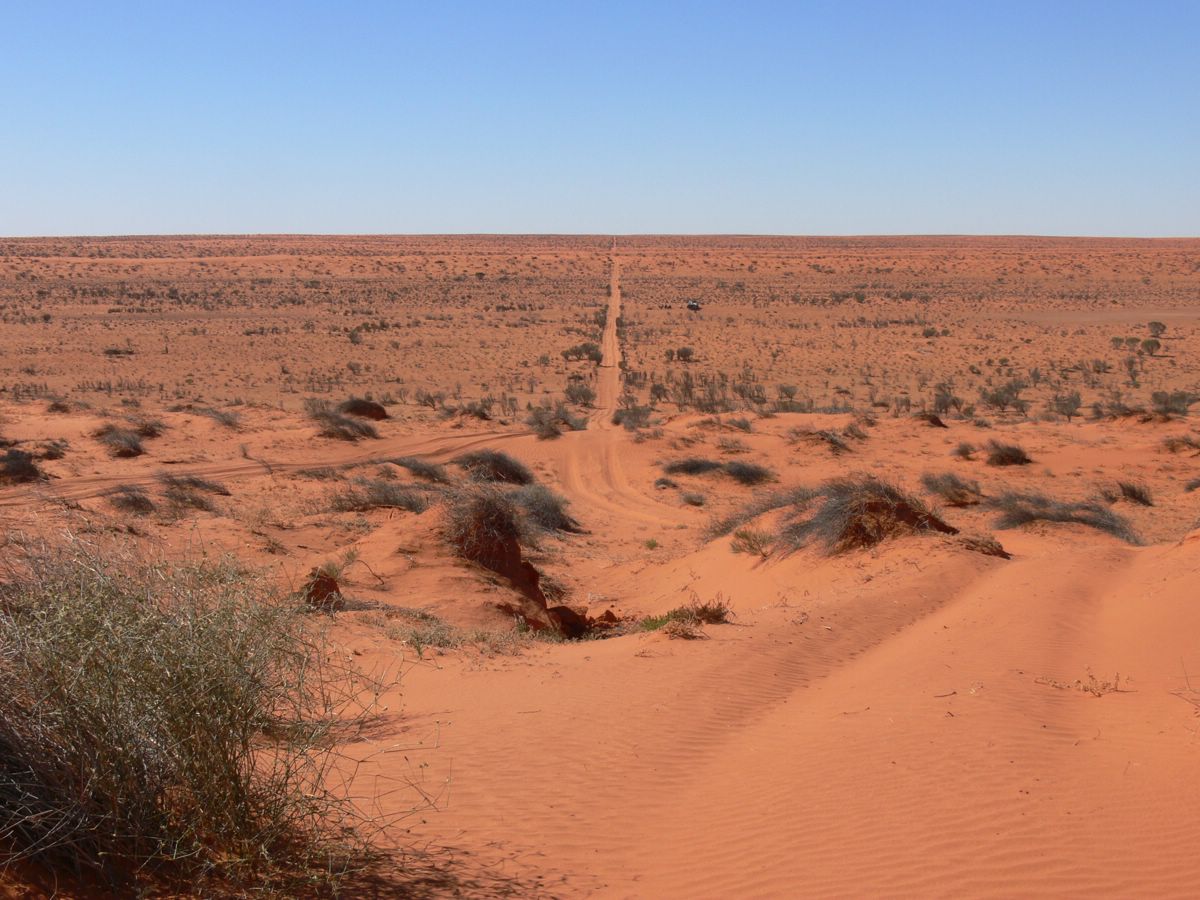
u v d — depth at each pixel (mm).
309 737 5996
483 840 6367
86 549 5609
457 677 11188
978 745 7590
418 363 81062
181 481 28094
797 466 39094
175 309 119375
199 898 4922
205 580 5719
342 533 23156
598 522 30594
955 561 16656
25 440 36656
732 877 5918
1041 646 10883
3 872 4391
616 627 17531
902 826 6363
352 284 160000
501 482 35000
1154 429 45375
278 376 72750
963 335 101375
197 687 5254
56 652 4996
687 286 161875
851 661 11695
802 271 188250
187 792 5285
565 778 7648
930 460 39656
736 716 9398
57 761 4906
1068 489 33969
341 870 5500
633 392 67062
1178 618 10984
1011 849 5902
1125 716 8125
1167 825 5949
